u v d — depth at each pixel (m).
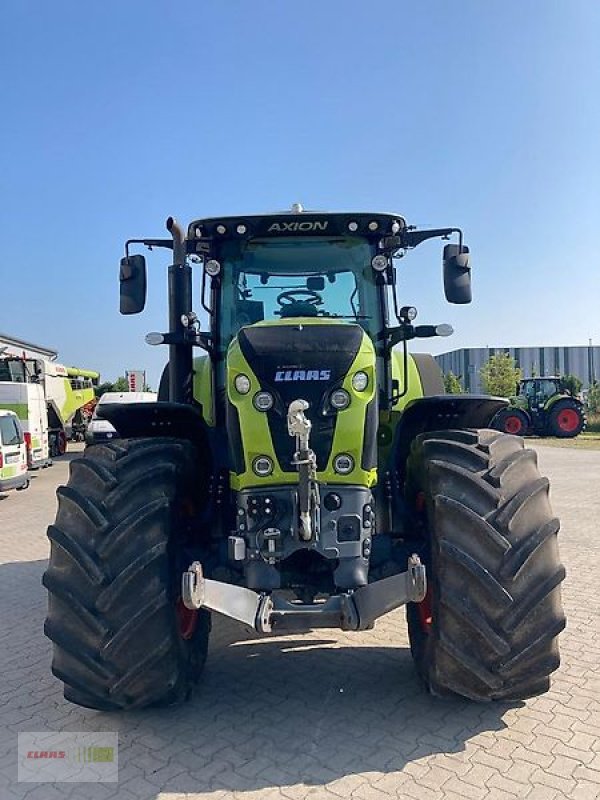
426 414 4.40
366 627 3.45
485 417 4.49
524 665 3.38
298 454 3.45
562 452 21.03
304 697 4.05
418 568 3.33
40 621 5.84
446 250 4.83
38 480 17.88
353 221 4.67
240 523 3.76
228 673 4.42
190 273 4.73
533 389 29.31
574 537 8.44
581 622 5.29
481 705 3.89
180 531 3.85
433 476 3.64
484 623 3.33
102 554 3.45
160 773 3.30
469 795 3.05
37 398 19.45
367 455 3.72
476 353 81.50
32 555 8.62
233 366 3.79
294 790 3.12
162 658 3.49
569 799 3.01
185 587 3.30
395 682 4.23
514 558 3.37
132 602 3.43
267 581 3.66
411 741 3.51
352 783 3.16
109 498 3.58
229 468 4.23
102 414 4.18
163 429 4.39
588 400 39.91
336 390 3.68
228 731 3.67
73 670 3.47
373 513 3.90
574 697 3.98
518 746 3.45
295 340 3.79
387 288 4.85
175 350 4.79
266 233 4.75
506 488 3.55
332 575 3.74
